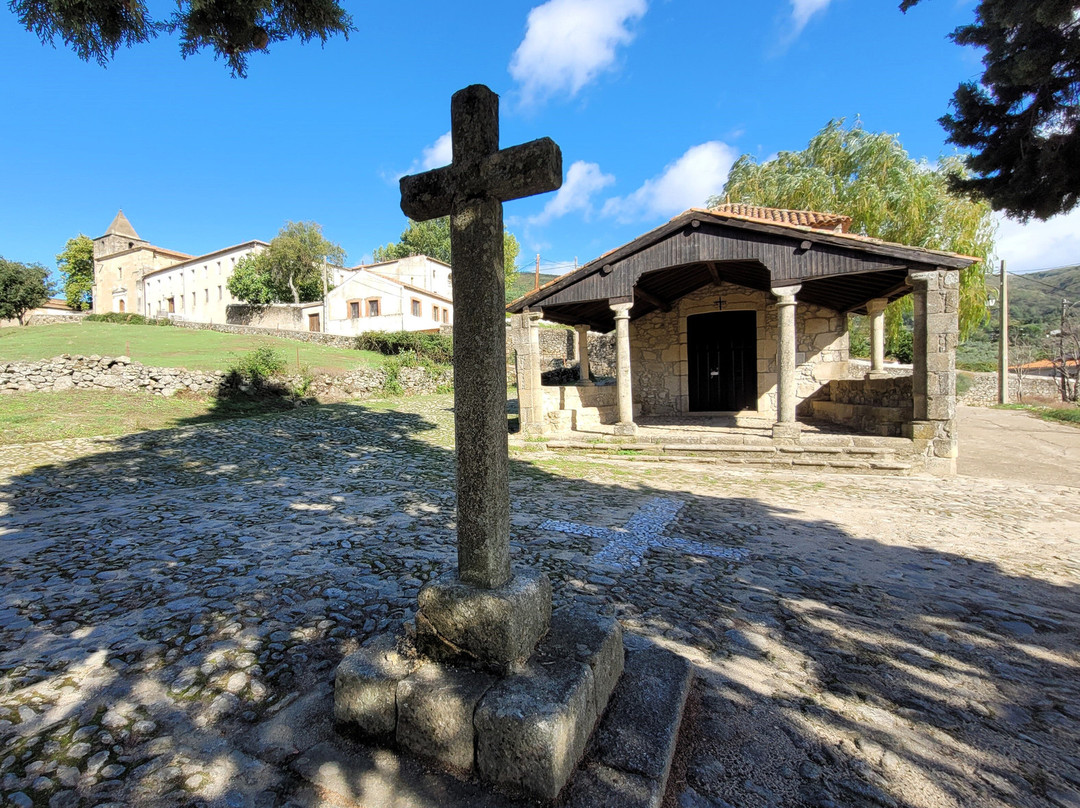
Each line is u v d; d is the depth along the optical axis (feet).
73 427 29.60
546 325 84.84
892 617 10.30
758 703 7.34
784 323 27.53
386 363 57.88
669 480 24.06
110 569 11.59
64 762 5.79
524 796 5.10
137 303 145.38
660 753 5.68
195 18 13.93
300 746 6.09
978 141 21.53
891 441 26.27
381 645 6.71
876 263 25.63
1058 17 16.39
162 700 6.97
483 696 5.49
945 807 5.55
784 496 21.02
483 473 6.29
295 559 12.39
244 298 108.58
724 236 28.50
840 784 5.82
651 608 10.43
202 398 41.01
